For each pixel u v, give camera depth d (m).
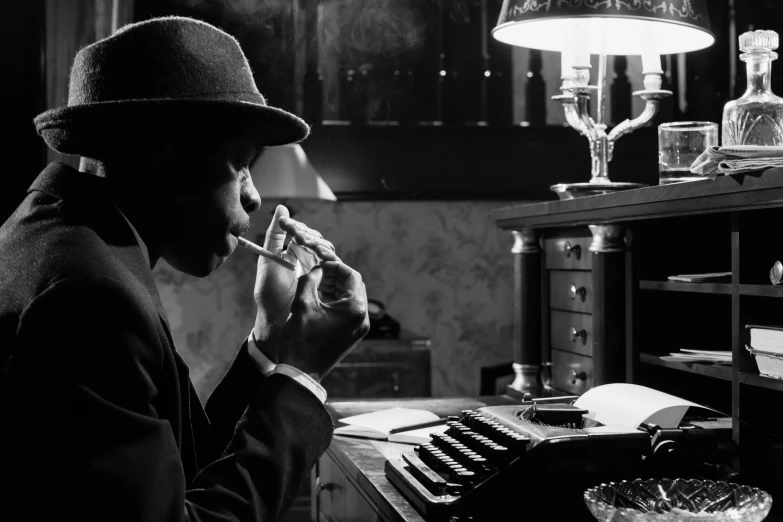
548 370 2.55
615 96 4.21
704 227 2.07
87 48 1.21
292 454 1.18
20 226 1.11
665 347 2.05
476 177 4.19
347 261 4.30
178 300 4.15
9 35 3.19
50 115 1.15
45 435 0.96
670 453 1.44
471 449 1.54
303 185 3.70
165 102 1.11
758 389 1.68
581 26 2.34
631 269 2.03
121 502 0.97
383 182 4.15
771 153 1.50
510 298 4.40
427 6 4.16
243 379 1.52
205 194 1.17
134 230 1.20
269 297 1.56
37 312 0.98
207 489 1.10
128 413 1.00
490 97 4.22
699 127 1.90
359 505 1.73
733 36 4.14
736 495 1.28
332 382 3.72
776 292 1.54
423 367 3.78
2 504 0.96
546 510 1.41
